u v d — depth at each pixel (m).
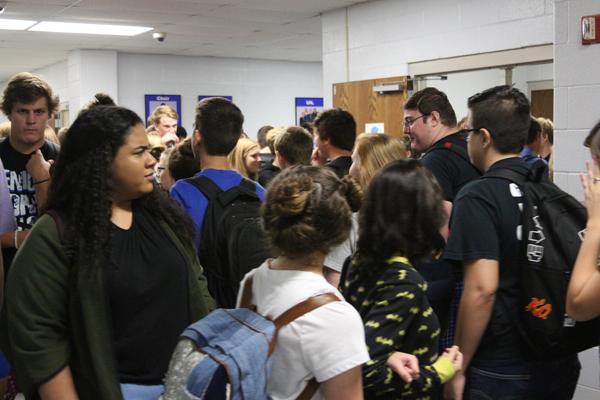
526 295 1.80
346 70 7.12
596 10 3.23
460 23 5.66
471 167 2.75
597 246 1.67
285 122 12.27
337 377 1.25
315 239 1.31
